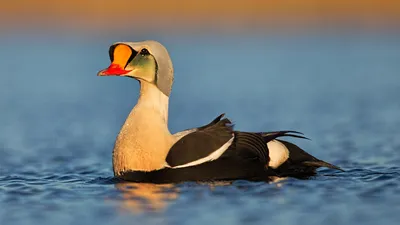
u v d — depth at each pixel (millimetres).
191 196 9562
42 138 16469
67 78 28609
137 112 10508
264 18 43875
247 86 25266
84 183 10727
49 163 13203
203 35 41312
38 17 42438
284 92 23625
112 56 10703
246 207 9125
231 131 10430
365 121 17766
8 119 19406
